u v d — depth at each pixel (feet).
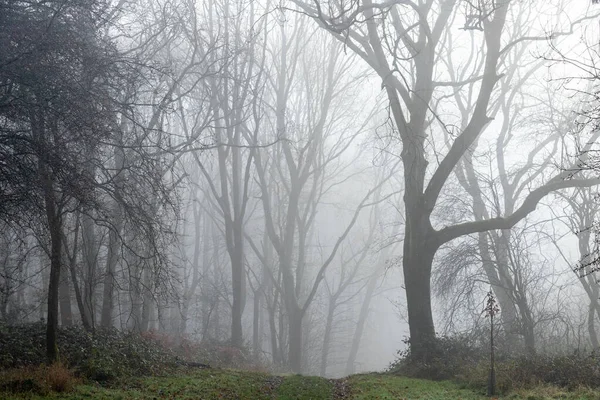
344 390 54.13
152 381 49.21
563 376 48.37
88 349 51.57
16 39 41.81
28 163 40.34
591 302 77.92
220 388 49.44
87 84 46.42
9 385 36.91
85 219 62.44
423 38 74.84
